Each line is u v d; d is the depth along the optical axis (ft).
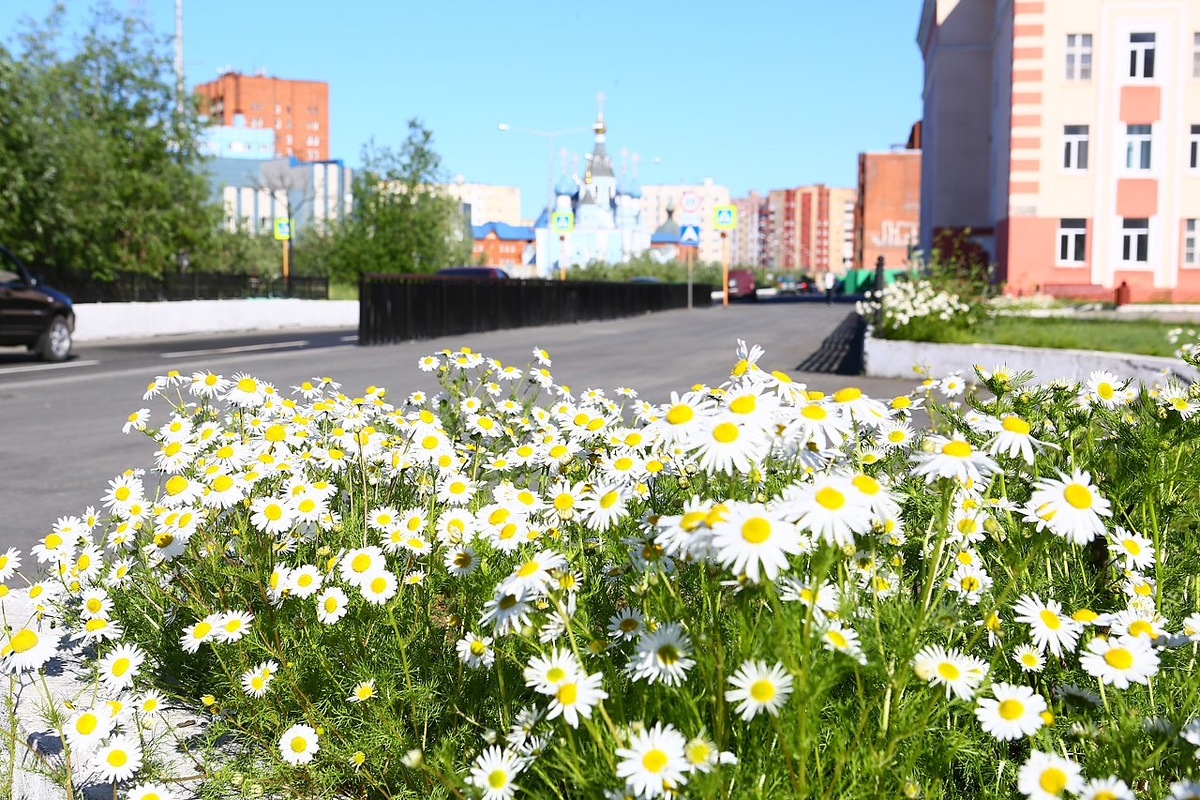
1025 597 7.04
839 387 39.37
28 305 51.08
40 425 31.30
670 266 238.68
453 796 7.17
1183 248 112.68
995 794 6.51
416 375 43.47
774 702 5.35
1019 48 113.60
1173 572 8.91
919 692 6.27
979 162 137.28
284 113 525.34
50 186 76.02
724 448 6.05
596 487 7.82
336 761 8.03
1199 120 111.45
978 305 52.29
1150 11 110.93
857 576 6.88
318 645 8.57
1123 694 7.04
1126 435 9.77
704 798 5.32
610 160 350.02
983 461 6.06
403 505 12.34
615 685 6.47
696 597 7.59
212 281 92.07
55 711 8.12
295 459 11.39
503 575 8.02
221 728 8.43
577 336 73.36
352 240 128.67
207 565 9.72
